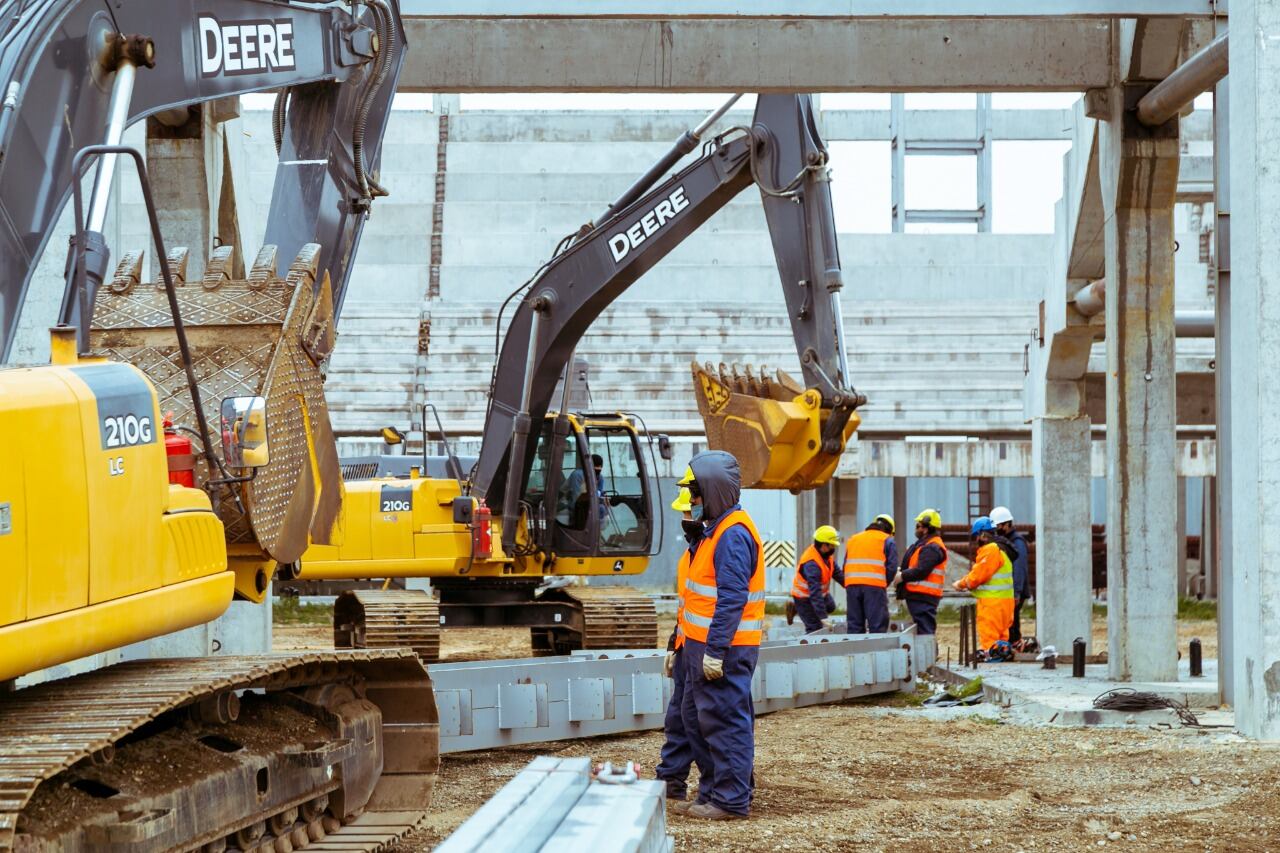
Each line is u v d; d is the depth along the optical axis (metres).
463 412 31.95
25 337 9.62
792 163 14.10
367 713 7.44
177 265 7.55
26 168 5.57
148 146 14.41
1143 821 8.22
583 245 14.71
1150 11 13.05
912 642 15.48
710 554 8.13
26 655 4.80
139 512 5.53
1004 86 15.39
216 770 5.93
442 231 40.31
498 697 10.60
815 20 13.75
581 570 16.81
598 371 33.03
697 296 36.38
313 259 7.65
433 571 15.89
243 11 7.44
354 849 6.73
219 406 7.03
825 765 10.36
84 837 5.13
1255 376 11.00
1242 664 11.36
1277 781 9.15
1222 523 13.55
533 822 3.97
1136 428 15.38
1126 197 15.41
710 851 7.27
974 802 8.88
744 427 13.98
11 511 4.79
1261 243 10.97
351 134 9.16
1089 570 19.67
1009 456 28.98
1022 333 33.34
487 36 15.12
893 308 33.88
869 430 32.03
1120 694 12.62
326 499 8.00
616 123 43.97
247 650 13.87
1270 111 10.99
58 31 5.76
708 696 8.14
